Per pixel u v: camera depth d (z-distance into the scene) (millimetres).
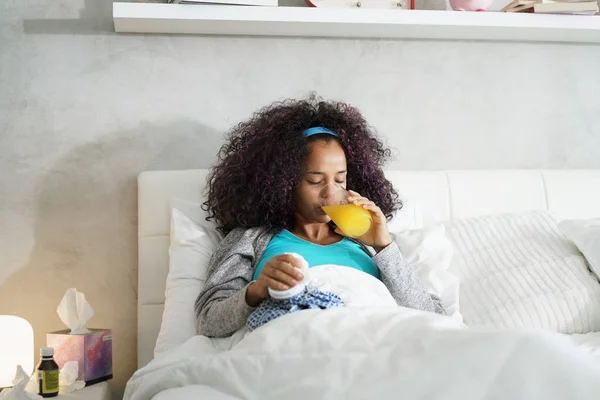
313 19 2355
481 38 2639
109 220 2410
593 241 2178
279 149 1995
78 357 2107
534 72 2699
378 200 2176
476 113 2658
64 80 2396
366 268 1957
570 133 2723
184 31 2439
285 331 1469
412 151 2611
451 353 1269
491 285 2139
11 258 2357
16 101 2369
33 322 2361
